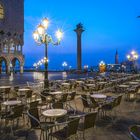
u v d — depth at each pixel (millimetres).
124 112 9195
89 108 8781
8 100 8195
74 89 14008
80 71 40406
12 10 50094
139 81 15844
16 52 49219
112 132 6676
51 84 14133
